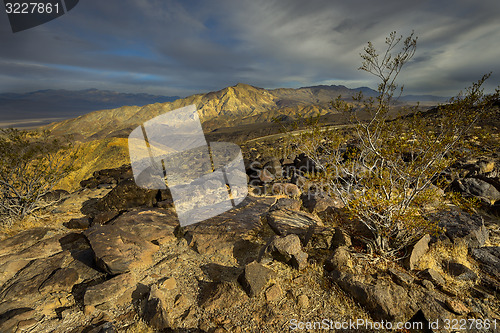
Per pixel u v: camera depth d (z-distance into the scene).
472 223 4.46
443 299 3.11
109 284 3.63
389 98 3.91
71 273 3.97
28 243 5.24
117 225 5.32
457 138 3.62
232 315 3.24
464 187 6.69
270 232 5.11
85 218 6.28
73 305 3.53
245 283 3.60
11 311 3.36
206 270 4.19
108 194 7.28
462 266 3.72
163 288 3.77
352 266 3.73
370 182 4.21
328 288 3.53
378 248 4.04
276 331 2.98
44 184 6.89
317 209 5.80
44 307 3.48
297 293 3.48
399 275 3.45
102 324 3.13
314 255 4.21
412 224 3.67
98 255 4.17
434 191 3.91
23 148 6.67
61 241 5.13
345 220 4.97
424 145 3.84
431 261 3.84
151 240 5.06
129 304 3.50
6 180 6.46
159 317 3.12
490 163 8.25
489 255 4.03
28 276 4.05
